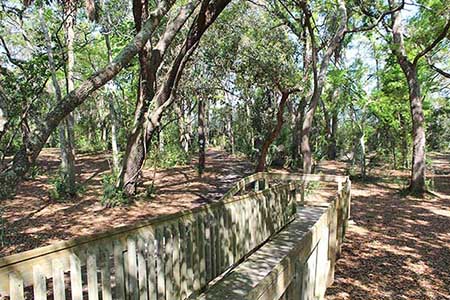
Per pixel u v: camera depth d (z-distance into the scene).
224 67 10.27
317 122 19.17
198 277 3.27
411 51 11.28
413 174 10.35
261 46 9.83
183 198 9.01
